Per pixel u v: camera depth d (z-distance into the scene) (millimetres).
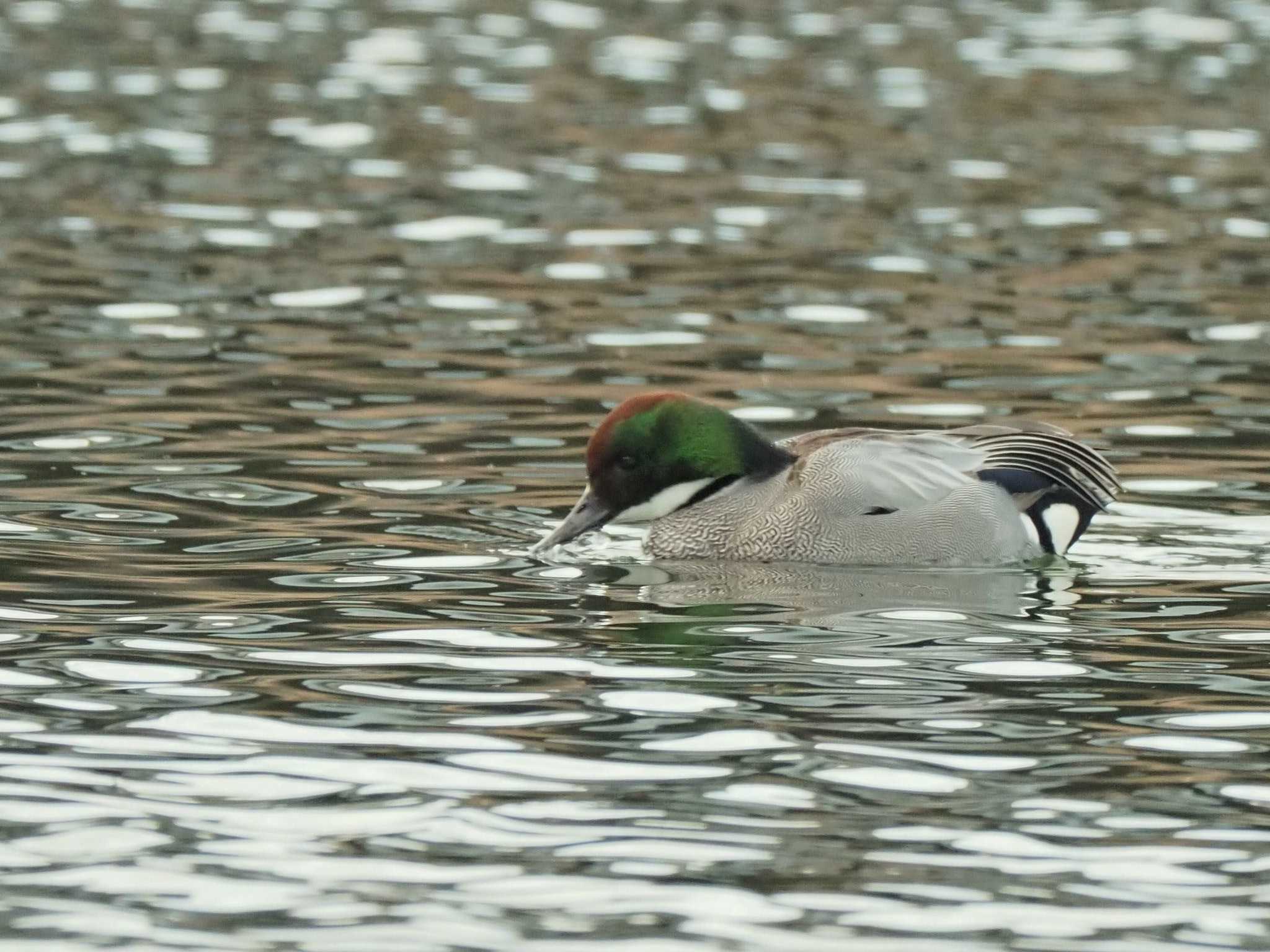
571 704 10219
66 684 10398
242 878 8266
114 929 7855
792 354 18641
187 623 11453
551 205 24844
